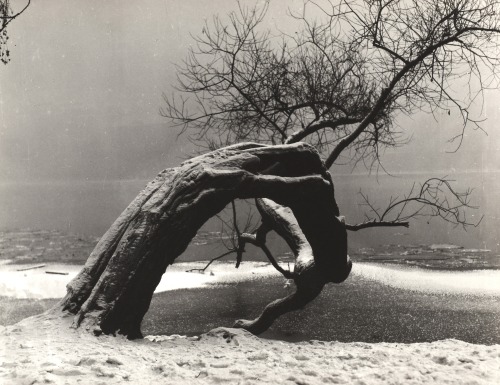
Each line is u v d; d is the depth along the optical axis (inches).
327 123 545.0
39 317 275.7
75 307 278.2
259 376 198.7
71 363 205.9
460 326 641.6
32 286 921.5
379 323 658.2
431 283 906.7
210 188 292.2
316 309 728.3
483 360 237.6
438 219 2103.8
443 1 458.3
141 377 193.2
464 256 1228.5
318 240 382.9
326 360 230.7
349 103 563.2
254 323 453.7
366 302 769.6
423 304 749.9
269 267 1096.8
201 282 936.9
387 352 250.8
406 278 954.1
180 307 752.3
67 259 1248.8
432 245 1439.5
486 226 1852.9
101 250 292.4
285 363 223.8
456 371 216.8
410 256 1240.8
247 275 1003.3
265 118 571.2
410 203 2605.8
